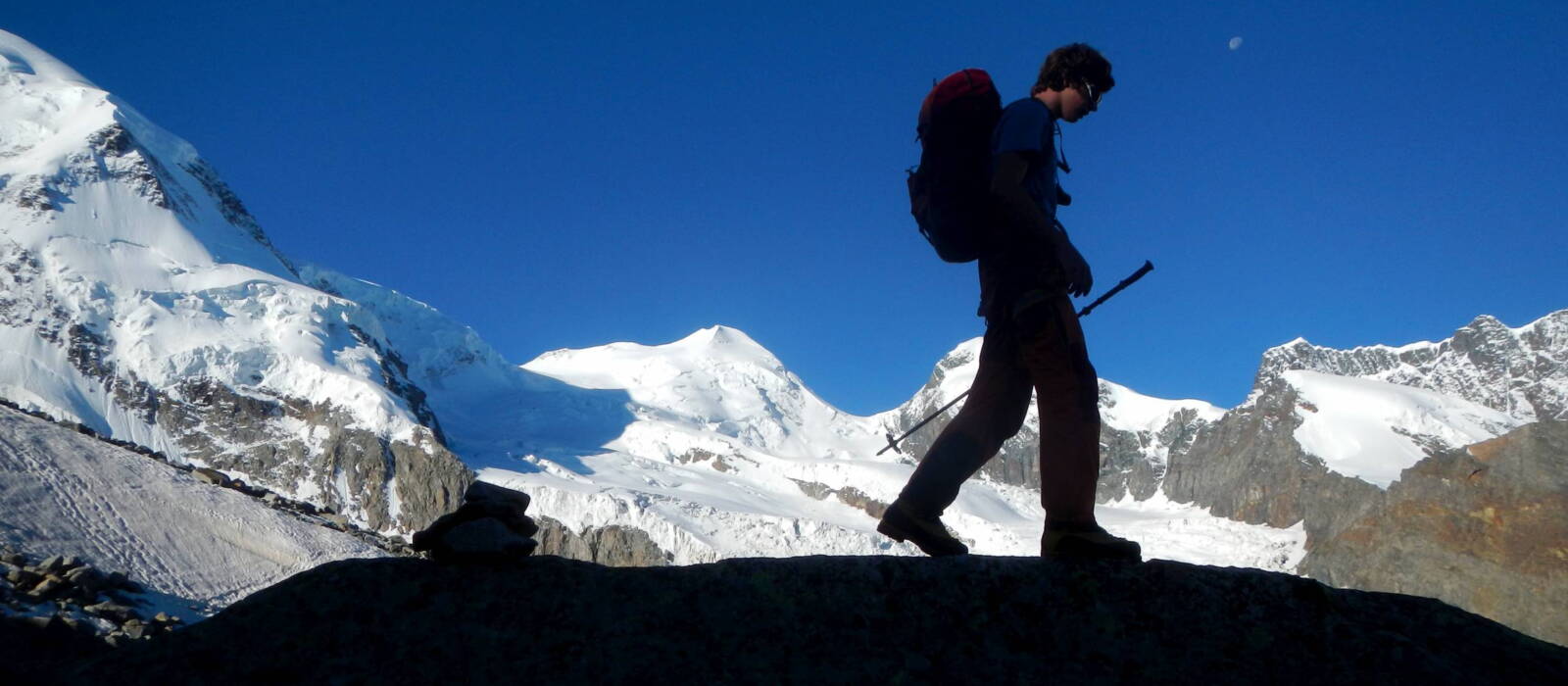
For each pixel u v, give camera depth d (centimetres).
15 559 1927
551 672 421
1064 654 430
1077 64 562
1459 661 423
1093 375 535
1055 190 565
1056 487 516
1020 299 532
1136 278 552
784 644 431
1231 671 421
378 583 452
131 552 3559
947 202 553
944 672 422
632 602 448
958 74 571
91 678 418
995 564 459
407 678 419
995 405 554
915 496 554
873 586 452
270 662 424
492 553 461
